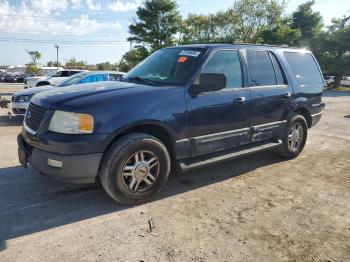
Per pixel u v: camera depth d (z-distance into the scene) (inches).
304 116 252.2
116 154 148.7
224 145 187.8
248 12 1665.8
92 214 151.1
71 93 157.6
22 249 122.9
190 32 1846.7
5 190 175.2
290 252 125.3
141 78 187.5
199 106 172.2
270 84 215.2
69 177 144.9
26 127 162.6
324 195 179.0
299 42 1620.3
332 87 1542.8
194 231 138.1
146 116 154.6
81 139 142.0
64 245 126.0
